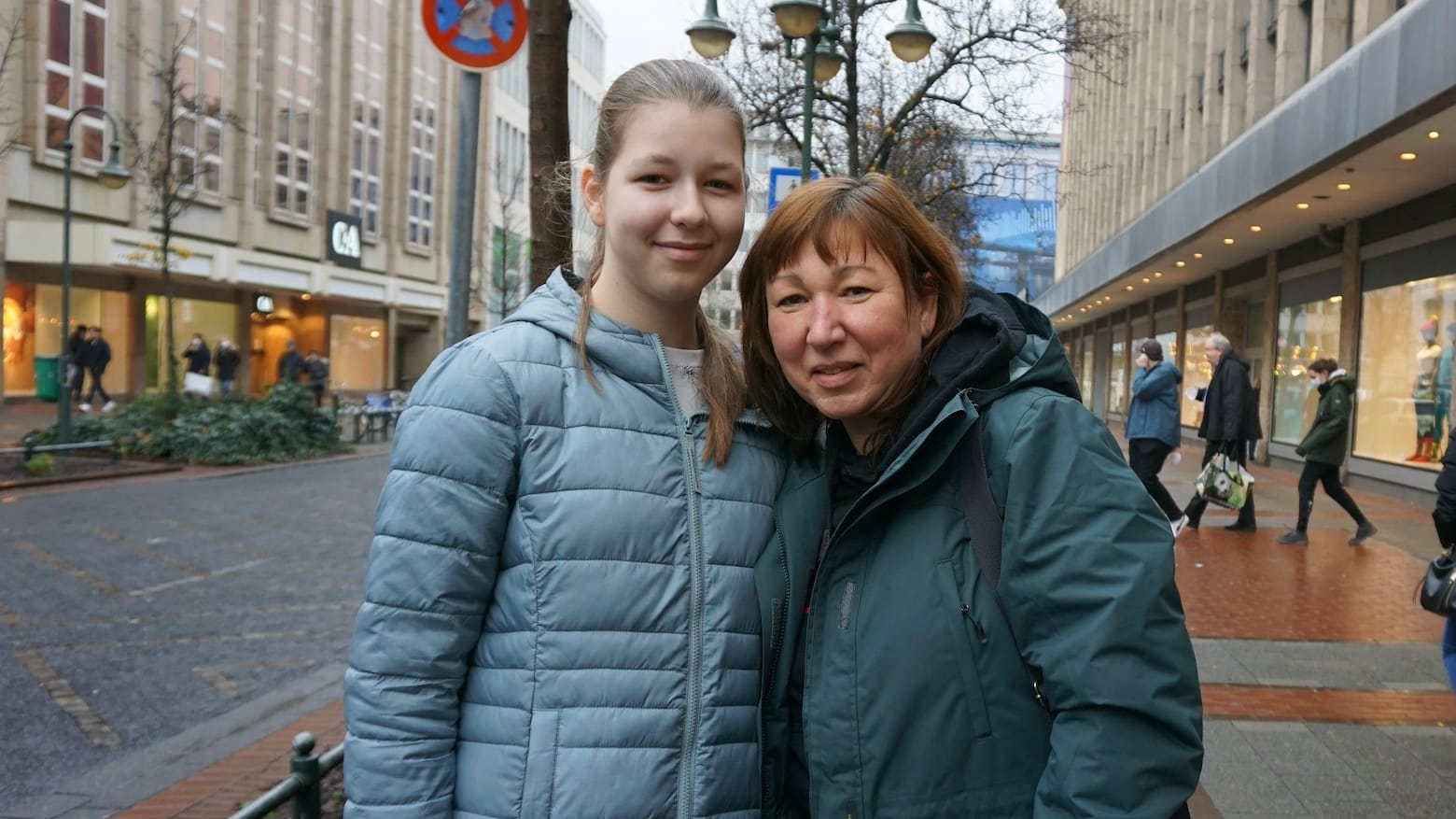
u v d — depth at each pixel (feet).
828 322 5.38
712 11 33.76
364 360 140.05
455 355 5.43
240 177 110.93
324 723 16.38
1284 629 21.94
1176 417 34.17
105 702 17.40
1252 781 13.51
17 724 16.30
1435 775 13.73
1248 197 47.73
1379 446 50.26
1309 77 52.75
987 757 4.96
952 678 4.99
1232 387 34.76
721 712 5.34
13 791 13.71
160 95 95.76
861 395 5.44
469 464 5.15
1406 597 25.27
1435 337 44.83
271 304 119.34
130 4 94.48
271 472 55.16
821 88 45.03
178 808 13.05
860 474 5.62
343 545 32.73
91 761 14.83
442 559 5.10
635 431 5.45
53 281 90.02
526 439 5.26
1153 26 95.40
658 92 5.50
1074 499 4.83
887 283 5.42
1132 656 4.58
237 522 36.86
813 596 5.52
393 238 140.77
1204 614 23.31
